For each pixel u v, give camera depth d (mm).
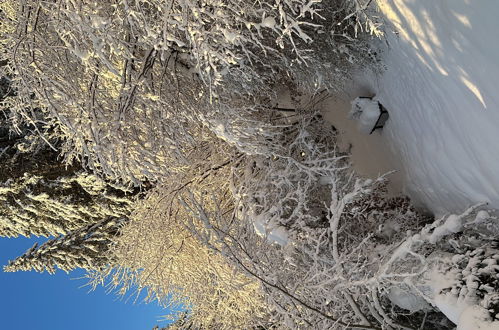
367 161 6020
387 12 4164
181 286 7883
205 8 3498
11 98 4703
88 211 10703
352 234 5840
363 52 4926
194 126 6117
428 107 4254
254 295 6430
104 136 4305
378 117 5258
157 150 4891
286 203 6227
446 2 3311
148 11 4137
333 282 4977
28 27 4254
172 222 7156
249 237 5727
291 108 6512
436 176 4484
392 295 4672
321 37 4836
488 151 3500
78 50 3543
